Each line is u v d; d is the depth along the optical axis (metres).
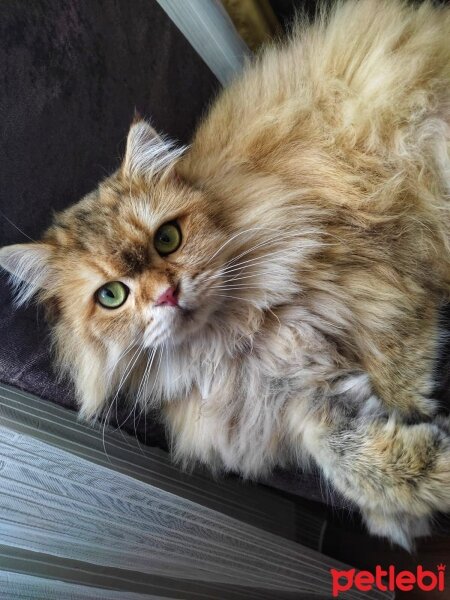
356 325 0.26
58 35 0.28
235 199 0.26
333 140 0.28
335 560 0.39
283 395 0.26
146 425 0.30
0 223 0.24
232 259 0.25
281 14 0.42
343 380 0.25
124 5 0.33
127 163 0.26
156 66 0.35
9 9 0.25
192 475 0.31
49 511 0.21
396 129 0.27
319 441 0.24
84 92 0.29
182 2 0.37
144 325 0.24
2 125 0.24
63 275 0.26
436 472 0.21
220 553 0.28
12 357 0.25
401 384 0.25
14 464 0.21
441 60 0.28
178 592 0.27
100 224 0.26
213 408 0.27
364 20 0.30
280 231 0.26
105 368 0.26
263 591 0.33
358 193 0.27
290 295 0.26
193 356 0.27
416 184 0.27
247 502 0.35
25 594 0.19
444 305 0.27
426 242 0.27
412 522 0.24
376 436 0.23
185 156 0.30
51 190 0.27
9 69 0.25
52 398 0.26
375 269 0.26
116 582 0.23
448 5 0.31
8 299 0.25
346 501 0.26
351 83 0.28
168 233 0.25
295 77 0.30
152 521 0.25
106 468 0.24
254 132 0.28
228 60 0.41
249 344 0.26
